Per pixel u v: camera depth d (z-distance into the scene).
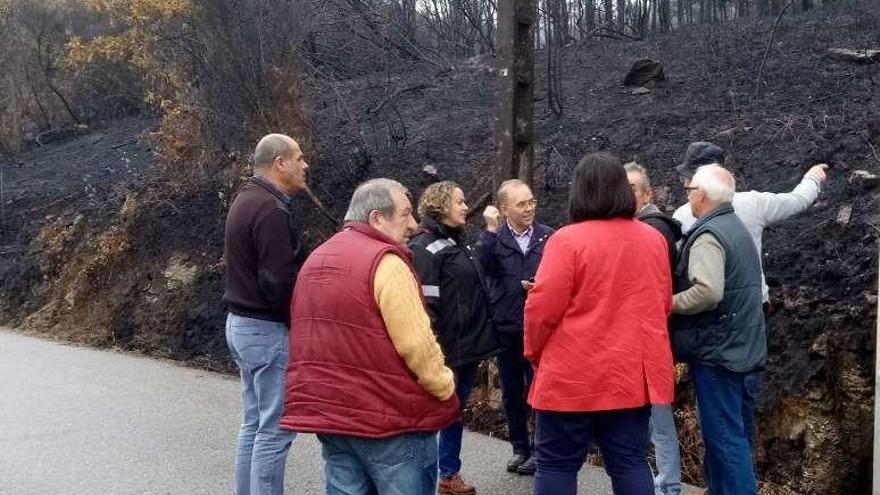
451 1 13.21
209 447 6.17
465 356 4.84
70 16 15.83
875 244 5.60
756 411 5.35
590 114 9.40
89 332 10.26
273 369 4.42
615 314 3.74
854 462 4.99
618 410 3.77
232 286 4.47
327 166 9.79
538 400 3.85
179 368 8.84
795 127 7.45
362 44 11.42
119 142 14.79
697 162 4.80
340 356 3.48
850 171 6.55
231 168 10.52
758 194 4.75
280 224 4.37
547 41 10.12
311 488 5.36
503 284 5.22
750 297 4.12
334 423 3.47
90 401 7.43
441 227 4.86
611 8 13.50
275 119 9.57
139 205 11.16
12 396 7.59
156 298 9.99
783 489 5.12
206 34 9.80
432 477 3.70
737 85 8.96
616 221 3.85
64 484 5.44
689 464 5.47
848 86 8.07
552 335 3.85
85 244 11.40
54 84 16.22
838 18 10.88
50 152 15.38
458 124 10.15
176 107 10.70
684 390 5.66
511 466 5.55
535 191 8.22
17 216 12.86
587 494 5.19
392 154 9.78
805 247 5.93
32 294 11.52
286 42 9.58
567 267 3.76
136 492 5.31
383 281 3.46
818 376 5.19
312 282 3.59
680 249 4.36
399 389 3.48
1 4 15.69
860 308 5.18
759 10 13.95
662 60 10.69
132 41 11.25
